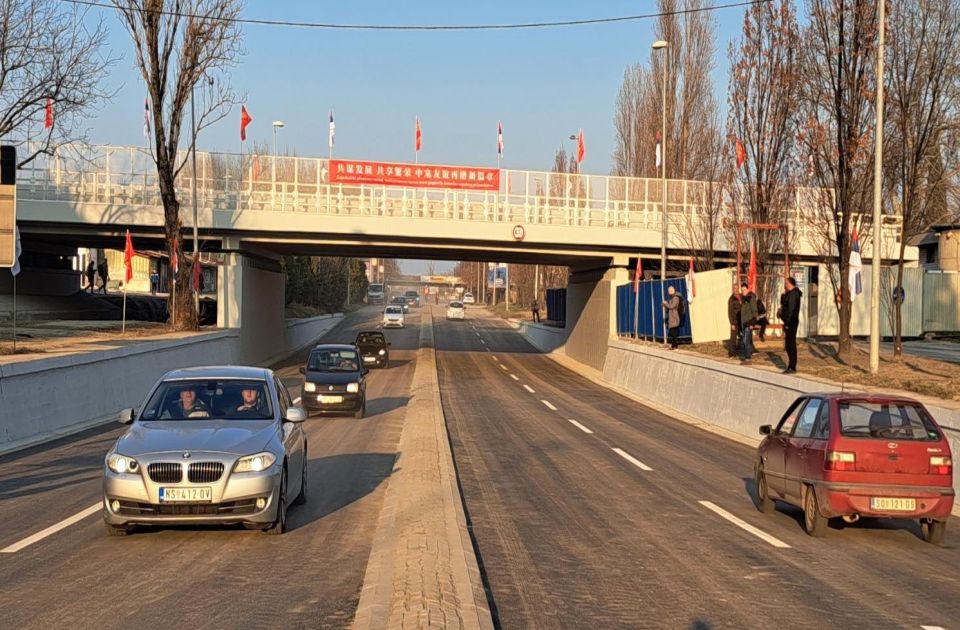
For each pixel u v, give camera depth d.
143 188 38.50
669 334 34.19
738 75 31.77
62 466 13.93
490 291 174.62
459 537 8.68
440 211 39.06
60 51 30.61
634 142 56.28
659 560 8.72
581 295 51.19
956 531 10.70
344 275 110.81
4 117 30.20
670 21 48.03
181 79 36.12
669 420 24.53
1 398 16.41
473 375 41.09
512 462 15.78
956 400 16.14
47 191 37.72
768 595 7.48
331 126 46.47
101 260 79.56
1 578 7.52
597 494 12.61
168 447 9.01
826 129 24.41
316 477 13.50
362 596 6.89
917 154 22.72
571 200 39.88
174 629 6.18
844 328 25.48
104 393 21.67
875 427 10.07
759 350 30.52
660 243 40.41
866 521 11.19
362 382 23.61
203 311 53.94
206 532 9.52
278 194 39.06
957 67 26.23
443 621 5.92
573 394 32.91
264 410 10.36
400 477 12.71
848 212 24.30
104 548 8.69
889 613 6.98
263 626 6.28
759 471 11.88
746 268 34.50
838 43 22.91
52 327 36.62
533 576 8.00
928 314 39.56
